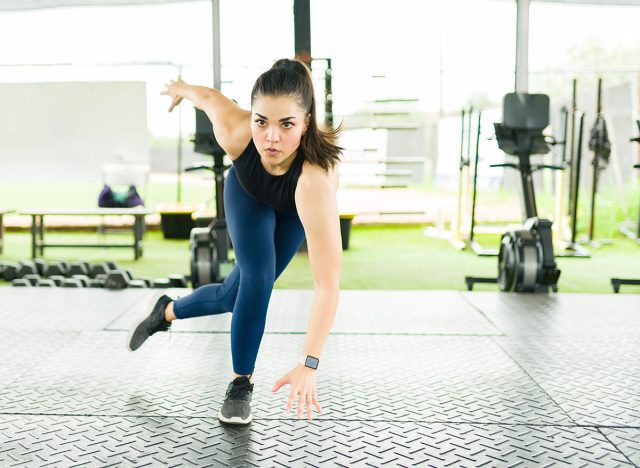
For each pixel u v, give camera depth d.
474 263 5.84
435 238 7.33
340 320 3.35
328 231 1.68
